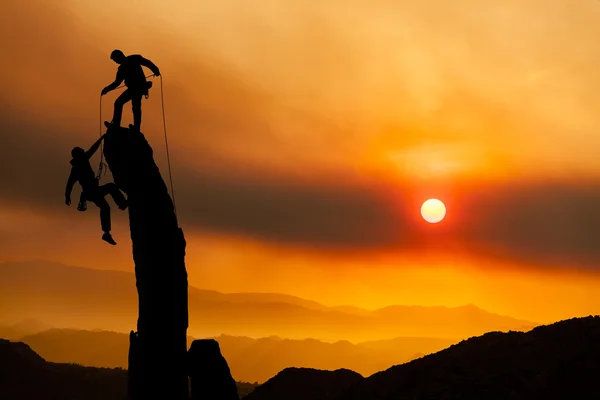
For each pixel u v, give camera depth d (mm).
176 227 34688
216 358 34438
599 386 46094
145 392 33344
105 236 34656
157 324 33594
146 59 35875
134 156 34000
